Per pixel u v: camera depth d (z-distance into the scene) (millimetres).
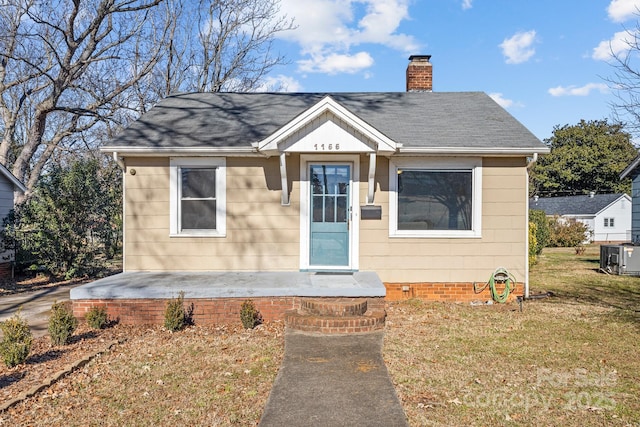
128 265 9203
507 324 7285
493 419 3945
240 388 4668
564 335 6641
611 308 8539
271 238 9188
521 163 9016
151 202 9195
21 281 13492
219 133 9484
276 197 9188
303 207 9148
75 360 5578
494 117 10234
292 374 4977
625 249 13742
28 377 5031
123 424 3887
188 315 7434
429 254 9094
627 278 12953
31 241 13242
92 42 15891
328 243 9258
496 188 9047
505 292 8898
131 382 4859
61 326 6230
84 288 7508
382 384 4684
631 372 5117
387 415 3973
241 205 9195
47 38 16797
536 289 10641
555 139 52594
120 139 9188
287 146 8336
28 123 24766
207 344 6277
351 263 9133
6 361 5285
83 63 15930
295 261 9188
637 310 8352
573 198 43062
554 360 5535
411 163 9055
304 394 4430
